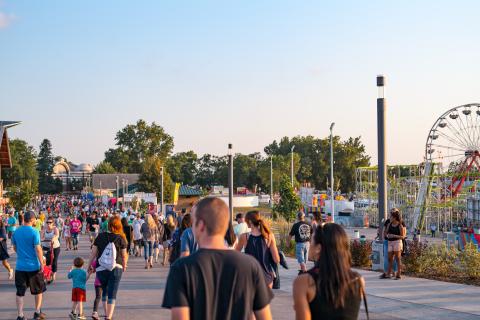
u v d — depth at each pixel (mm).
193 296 3486
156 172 80312
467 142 52125
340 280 3738
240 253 3711
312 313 3764
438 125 52062
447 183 56188
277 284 9344
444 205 47531
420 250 16578
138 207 61438
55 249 15953
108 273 10062
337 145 133500
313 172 134750
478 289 13250
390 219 15242
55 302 12484
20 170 129375
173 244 11266
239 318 3564
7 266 16453
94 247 10203
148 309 11453
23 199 59250
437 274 15742
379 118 17531
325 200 63500
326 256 3812
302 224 15102
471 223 39938
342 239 3855
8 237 30172
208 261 3576
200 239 3754
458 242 26172
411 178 56750
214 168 145250
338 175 132875
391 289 13352
